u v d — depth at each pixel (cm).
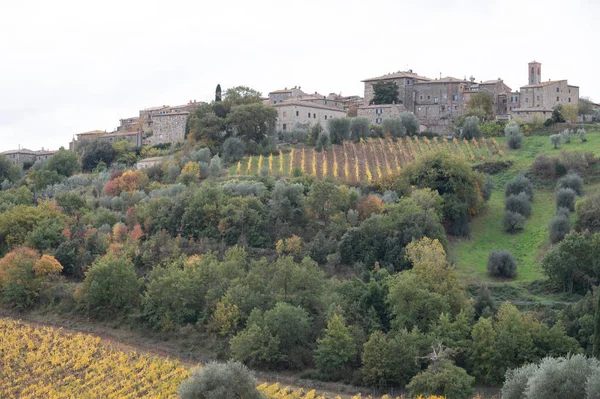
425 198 13900
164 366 10350
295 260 13150
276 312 10919
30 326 12406
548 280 12338
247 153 19988
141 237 14525
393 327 10831
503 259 12800
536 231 14412
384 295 11425
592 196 14112
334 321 10456
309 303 11594
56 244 14512
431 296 10850
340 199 14250
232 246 13888
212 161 18412
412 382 9331
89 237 14438
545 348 10088
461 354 10300
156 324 11994
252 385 8319
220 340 11375
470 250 14012
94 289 12488
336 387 10050
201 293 12144
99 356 10919
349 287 11644
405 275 11131
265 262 12450
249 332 10731
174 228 14588
